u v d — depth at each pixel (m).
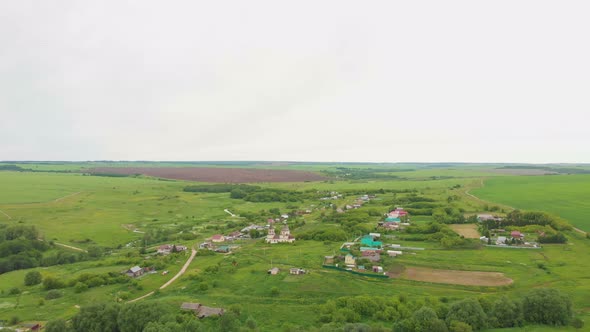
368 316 91.44
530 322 84.25
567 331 79.19
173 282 122.19
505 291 106.00
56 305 104.44
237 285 113.81
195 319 86.88
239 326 84.44
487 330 80.38
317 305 98.00
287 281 115.50
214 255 154.88
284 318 91.19
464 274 120.44
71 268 143.50
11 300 109.44
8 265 145.50
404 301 97.75
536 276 116.69
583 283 108.75
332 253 148.12
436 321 78.62
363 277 119.12
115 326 85.25
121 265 145.75
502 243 155.25
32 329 88.06
